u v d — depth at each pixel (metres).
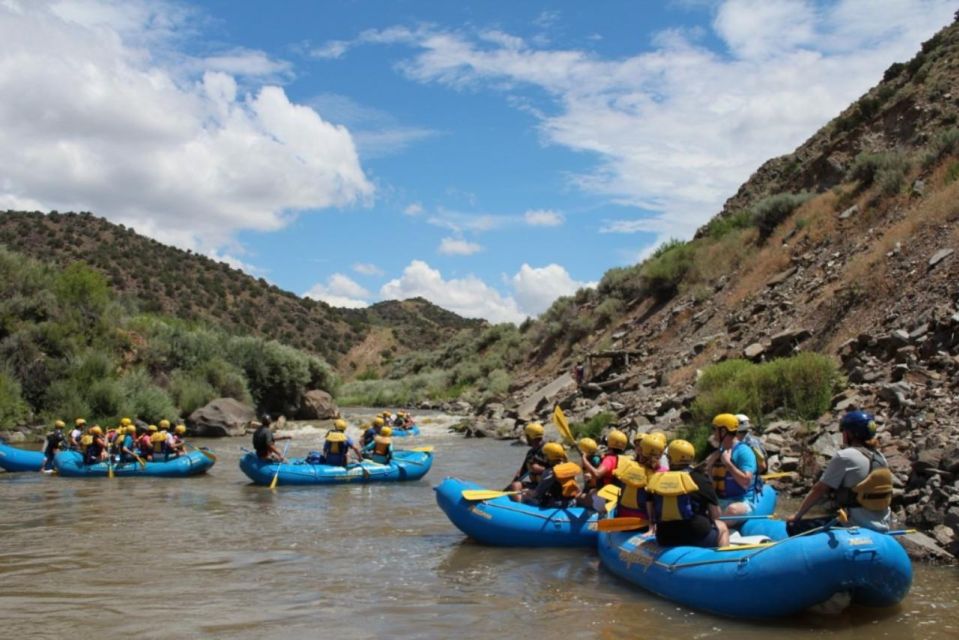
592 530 9.84
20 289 29.08
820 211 27.14
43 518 11.95
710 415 15.65
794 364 15.23
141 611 7.22
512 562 9.11
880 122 33.34
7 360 25.41
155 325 33.47
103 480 16.41
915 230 19.41
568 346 38.62
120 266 75.88
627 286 38.41
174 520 11.80
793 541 6.64
